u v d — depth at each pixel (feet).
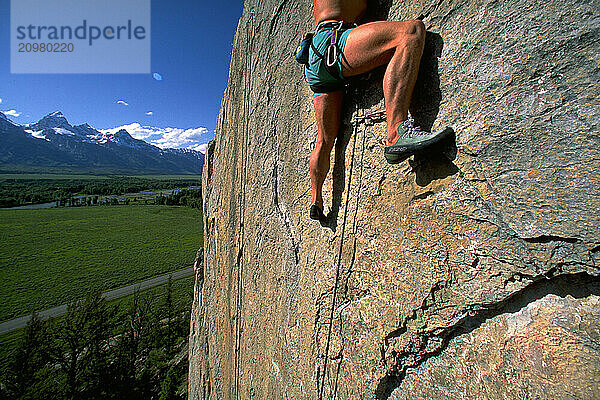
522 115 5.53
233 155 20.26
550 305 5.47
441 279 6.55
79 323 90.43
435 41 6.86
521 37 5.59
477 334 6.20
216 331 22.27
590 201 4.85
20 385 78.18
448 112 6.51
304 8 11.65
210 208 27.53
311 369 9.54
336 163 9.39
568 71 5.10
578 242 4.99
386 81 6.66
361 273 8.32
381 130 8.02
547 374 5.19
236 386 16.35
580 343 5.04
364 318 8.04
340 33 7.50
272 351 12.27
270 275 13.16
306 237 10.71
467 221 6.22
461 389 6.20
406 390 7.11
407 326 7.07
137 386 85.66
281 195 12.79
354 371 8.14
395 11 7.75
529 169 5.45
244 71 18.85
